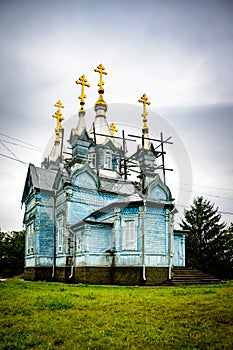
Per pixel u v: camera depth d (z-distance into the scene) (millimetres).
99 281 22891
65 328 9188
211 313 10688
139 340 8234
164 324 9602
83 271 22938
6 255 49438
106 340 8227
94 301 12914
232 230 43062
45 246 28766
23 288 18500
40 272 27984
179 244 28453
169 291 16609
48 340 8312
